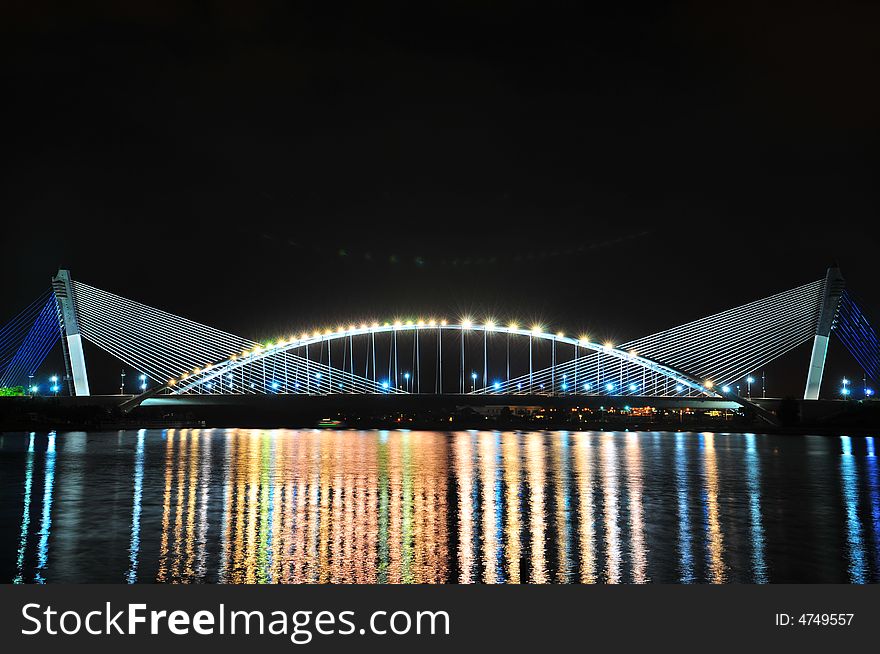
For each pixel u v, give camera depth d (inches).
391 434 6176.2
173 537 1530.5
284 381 6624.0
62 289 6225.4
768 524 1718.8
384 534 1557.6
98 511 1843.0
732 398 6235.2
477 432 6678.2
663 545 1481.3
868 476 2733.8
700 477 2687.0
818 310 6412.4
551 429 7406.5
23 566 1321.4
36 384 6515.8
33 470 2787.9
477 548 1435.8
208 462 3159.5
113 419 6067.9
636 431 6988.2
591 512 1854.1
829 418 6067.9
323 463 3154.5
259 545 1456.7
